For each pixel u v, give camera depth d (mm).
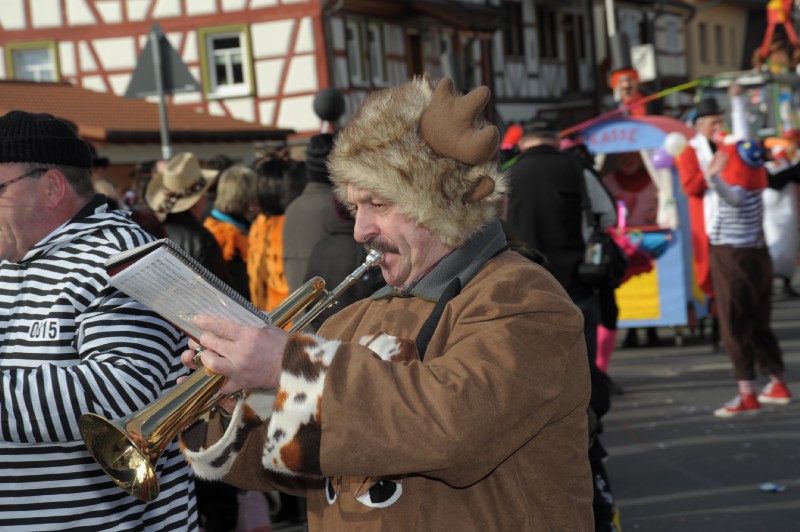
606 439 8859
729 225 9250
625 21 48594
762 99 22516
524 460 2645
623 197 13070
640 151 12938
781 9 22688
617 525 5336
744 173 9031
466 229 2709
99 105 28766
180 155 6719
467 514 2609
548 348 2545
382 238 2756
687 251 12820
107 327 3322
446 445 2381
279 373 2508
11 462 3350
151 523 3572
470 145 2602
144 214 4445
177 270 2533
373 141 2672
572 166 8000
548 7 43594
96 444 2748
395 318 2824
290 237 6941
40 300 3387
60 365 3352
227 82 31828
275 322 2682
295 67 31234
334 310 5555
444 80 2697
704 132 9883
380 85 33781
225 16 31547
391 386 2434
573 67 45656
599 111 39125
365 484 2666
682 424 9164
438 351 2600
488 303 2566
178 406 2627
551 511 2652
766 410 9445
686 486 7477
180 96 31703
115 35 32250
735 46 60781
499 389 2432
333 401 2420
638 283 12891
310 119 31203
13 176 3416
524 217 7922
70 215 3514
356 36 32656
